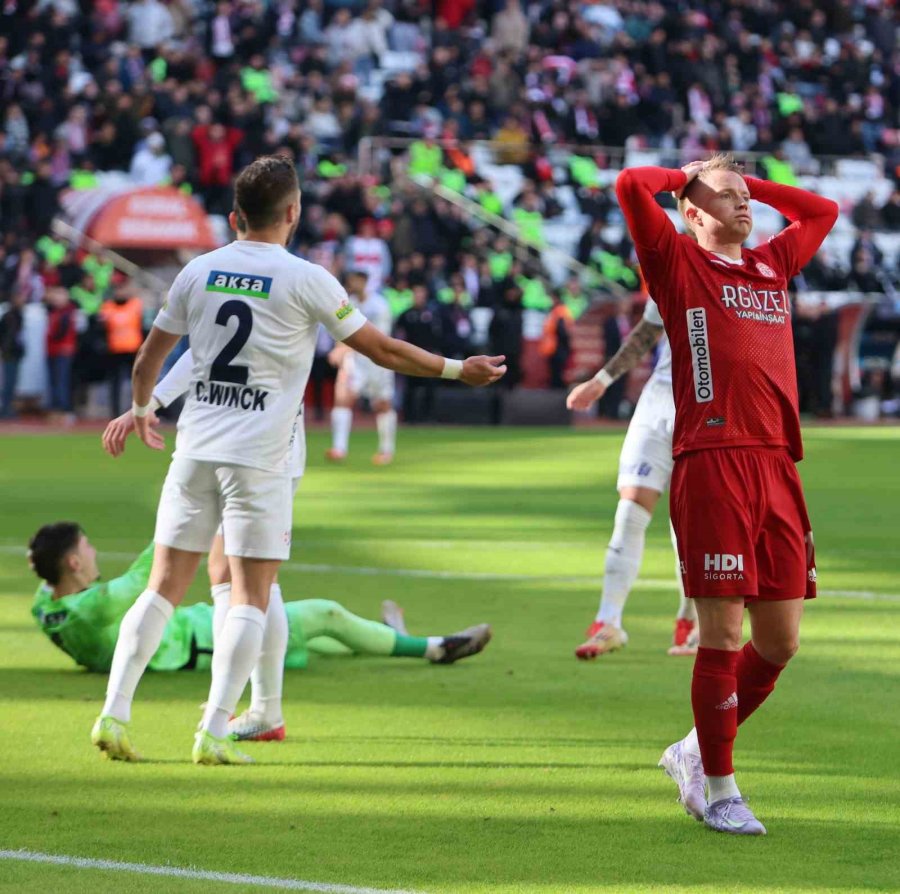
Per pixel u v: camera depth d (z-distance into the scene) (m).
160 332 12.84
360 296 39.66
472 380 12.73
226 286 12.48
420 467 43.09
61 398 60.47
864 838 10.74
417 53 81.00
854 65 87.50
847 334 70.25
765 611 11.37
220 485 12.60
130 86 68.44
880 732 13.97
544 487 37.66
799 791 11.98
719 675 11.02
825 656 17.64
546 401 63.47
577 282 69.69
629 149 78.62
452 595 21.81
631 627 19.58
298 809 11.40
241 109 67.56
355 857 10.22
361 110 72.69
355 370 44.41
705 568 11.05
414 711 14.78
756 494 11.09
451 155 74.81
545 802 11.63
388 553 26.08
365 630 16.80
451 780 12.27
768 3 88.81
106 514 31.58
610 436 56.16
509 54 78.31
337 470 42.06
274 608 13.51
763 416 11.14
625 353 16.92
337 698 15.35
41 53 68.69
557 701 15.24
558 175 77.81
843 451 50.22
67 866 9.97
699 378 11.16
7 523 30.06
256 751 13.21
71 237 63.16
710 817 10.93
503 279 67.50
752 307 11.25
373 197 67.81
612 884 9.67
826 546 27.36
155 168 66.69
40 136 65.44
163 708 14.82
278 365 12.48
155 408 13.80
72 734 13.76
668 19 82.75
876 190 83.38
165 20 73.25
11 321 60.19
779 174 80.81
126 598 16.16
